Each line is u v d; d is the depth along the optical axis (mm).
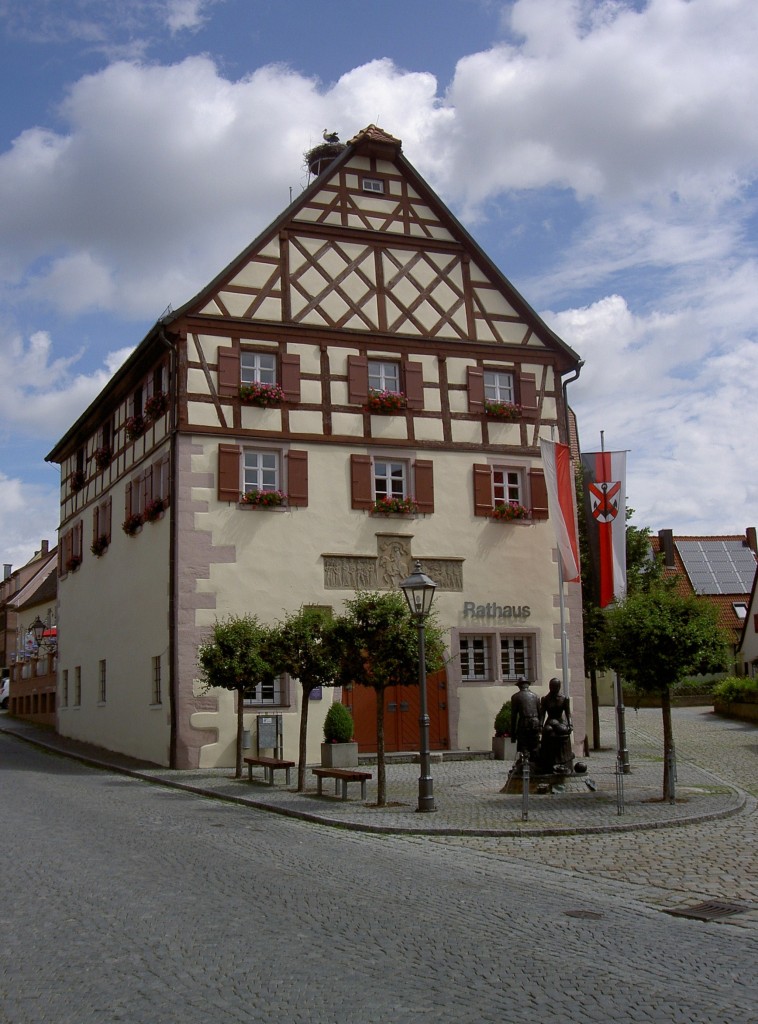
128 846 12711
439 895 9867
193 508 23344
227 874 10883
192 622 22984
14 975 7250
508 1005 6516
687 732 32750
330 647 17297
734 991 6836
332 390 25016
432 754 24109
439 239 26750
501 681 25656
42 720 41281
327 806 16375
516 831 13648
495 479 26531
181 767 22516
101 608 29641
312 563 24109
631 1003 6566
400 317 26000
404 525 25141
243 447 24109
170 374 24047
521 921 8797
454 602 25344
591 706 28562
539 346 27328
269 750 23188
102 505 30062
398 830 14023
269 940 8086
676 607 16516
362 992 6777
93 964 7488
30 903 9453
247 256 24812
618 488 24422
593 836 13523
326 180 25891
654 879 10672
